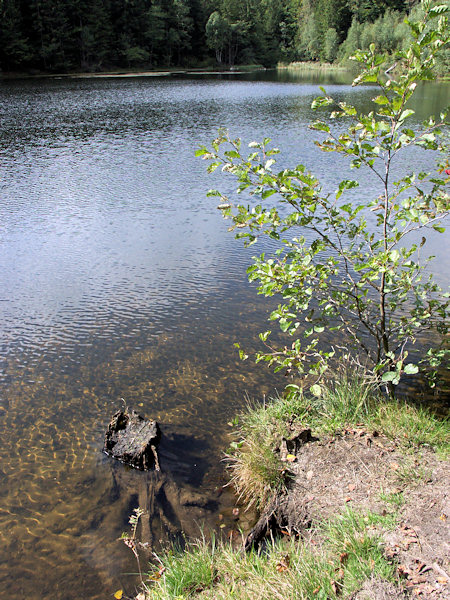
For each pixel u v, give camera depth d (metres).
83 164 18.83
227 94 45.47
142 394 5.86
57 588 3.62
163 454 4.89
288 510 4.00
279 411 5.15
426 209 4.36
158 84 56.81
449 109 4.05
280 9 122.69
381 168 16.95
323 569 3.21
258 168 4.32
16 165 18.59
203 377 6.14
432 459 4.14
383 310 4.89
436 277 8.51
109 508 4.32
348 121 27.75
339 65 101.00
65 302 8.19
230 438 5.11
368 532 3.45
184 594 3.39
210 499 4.39
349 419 4.89
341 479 4.14
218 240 10.98
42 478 4.65
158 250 10.44
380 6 105.00
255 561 3.50
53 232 11.60
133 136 24.64
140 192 15.02
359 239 10.30
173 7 93.25
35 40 72.38
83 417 5.49
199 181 16.19
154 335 7.16
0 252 10.37
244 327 7.30
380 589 2.94
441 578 2.98
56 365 6.50
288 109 34.16
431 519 3.47
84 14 77.62
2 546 3.96
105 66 83.50
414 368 4.18
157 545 3.96
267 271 4.48
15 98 40.19
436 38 3.77
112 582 3.65
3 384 6.12
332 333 6.96
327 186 14.67
